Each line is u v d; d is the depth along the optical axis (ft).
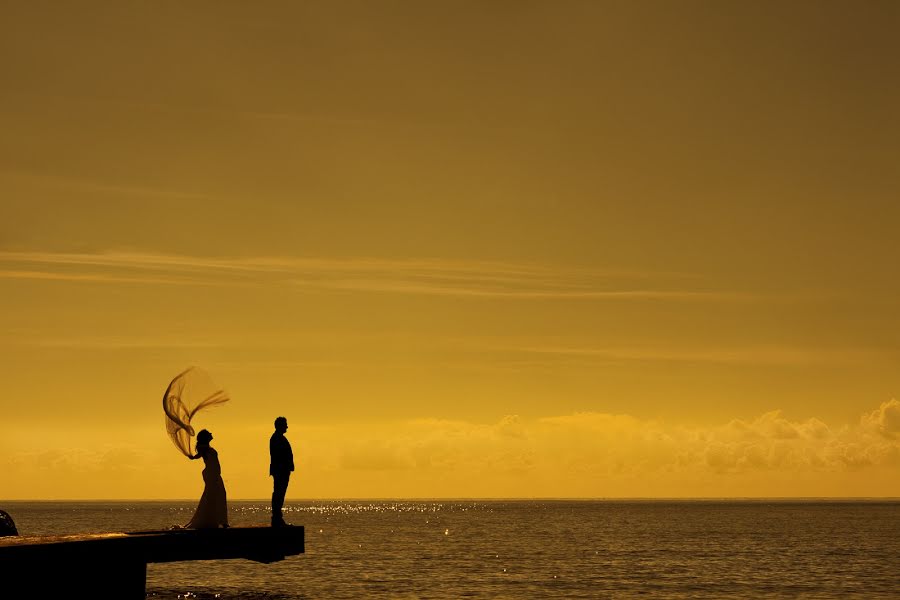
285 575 307.37
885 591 269.44
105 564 128.67
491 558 403.54
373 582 287.48
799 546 490.08
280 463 148.46
